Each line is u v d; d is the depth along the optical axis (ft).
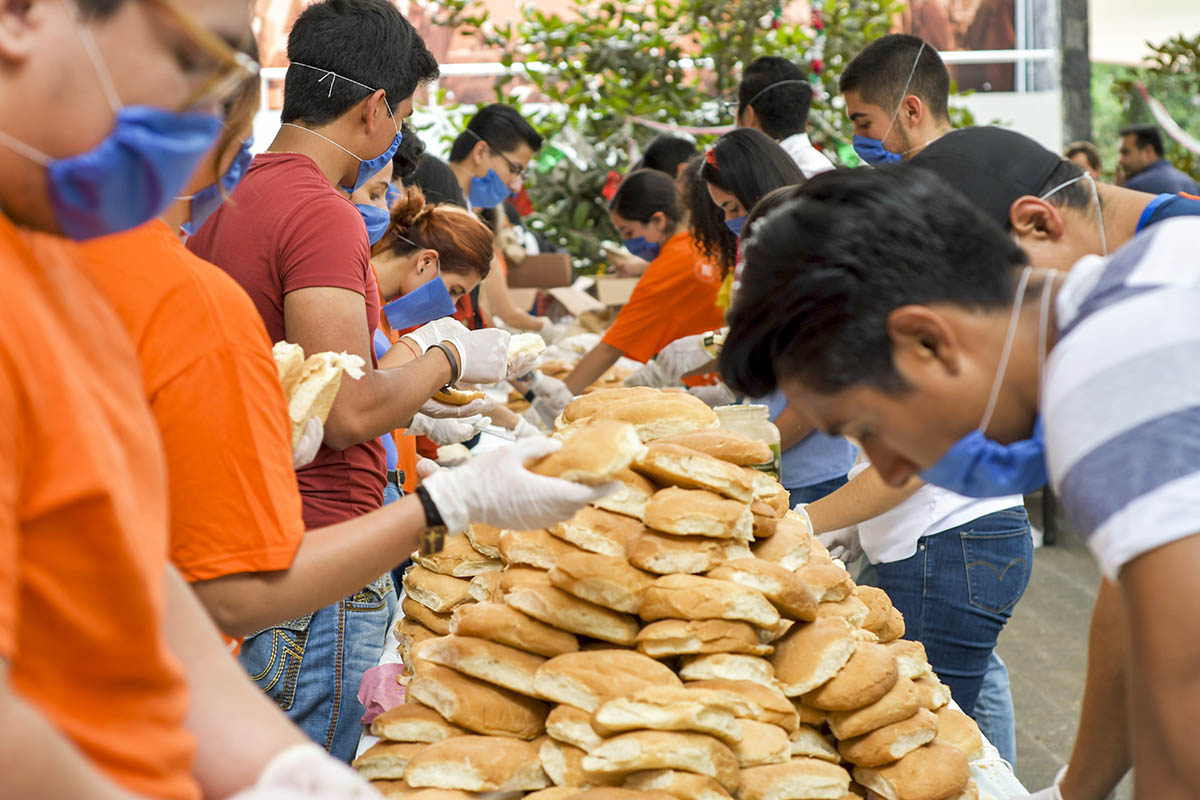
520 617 4.63
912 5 21.80
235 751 3.03
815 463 9.57
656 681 4.23
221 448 4.14
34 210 2.24
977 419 3.20
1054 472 2.91
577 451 4.45
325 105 6.59
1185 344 2.74
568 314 18.30
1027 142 5.38
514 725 4.56
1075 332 2.91
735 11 19.52
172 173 2.29
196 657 3.12
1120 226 5.82
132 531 2.25
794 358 3.25
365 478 6.53
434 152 21.31
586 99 20.20
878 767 4.50
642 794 3.90
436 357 7.12
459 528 4.57
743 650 4.40
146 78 2.17
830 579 4.98
